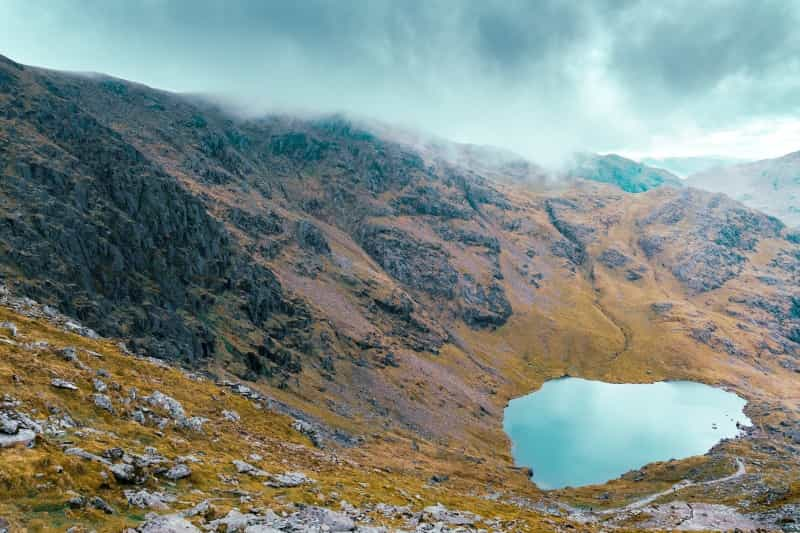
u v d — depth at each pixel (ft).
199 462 241.14
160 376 416.87
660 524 557.33
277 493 234.79
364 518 228.84
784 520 488.02
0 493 148.46
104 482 177.47
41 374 252.42
